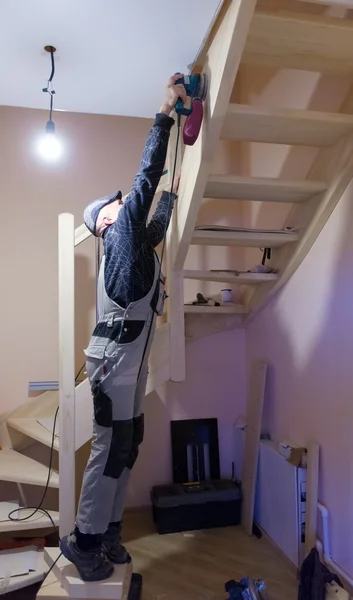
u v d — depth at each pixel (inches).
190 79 65.5
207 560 92.4
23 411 107.3
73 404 84.4
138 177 65.7
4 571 78.5
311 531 83.1
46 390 109.1
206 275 92.1
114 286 69.3
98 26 67.1
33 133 111.8
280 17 56.7
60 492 83.7
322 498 84.4
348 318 77.1
